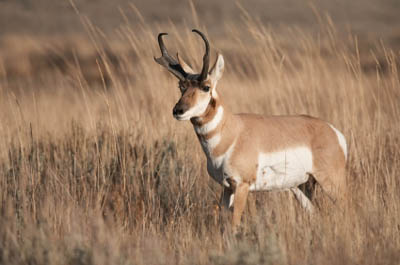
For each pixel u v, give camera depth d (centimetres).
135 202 2409
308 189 2530
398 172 2509
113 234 1853
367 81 5250
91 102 4578
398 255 1784
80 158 2673
